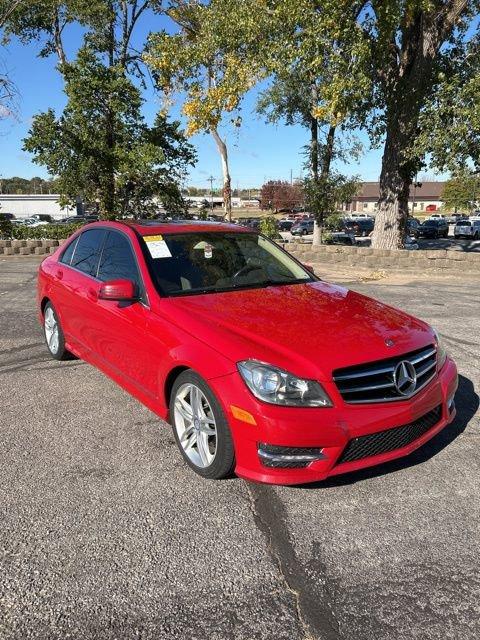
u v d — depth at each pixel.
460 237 48.53
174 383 3.62
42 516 3.09
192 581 2.60
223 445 3.22
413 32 15.20
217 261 4.47
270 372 3.03
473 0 14.34
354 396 3.12
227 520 3.08
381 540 2.91
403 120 15.69
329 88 13.35
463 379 5.36
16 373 5.52
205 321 3.53
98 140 18.08
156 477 3.53
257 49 14.55
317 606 2.45
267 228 19.67
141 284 4.10
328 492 3.37
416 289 11.41
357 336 3.38
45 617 2.37
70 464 3.69
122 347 4.23
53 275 5.57
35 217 61.25
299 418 2.96
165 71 17.73
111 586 2.55
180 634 2.29
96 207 19.78
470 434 4.15
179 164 19.33
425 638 2.28
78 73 17.22
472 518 3.10
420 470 3.62
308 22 12.81
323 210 26.31
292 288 4.33
